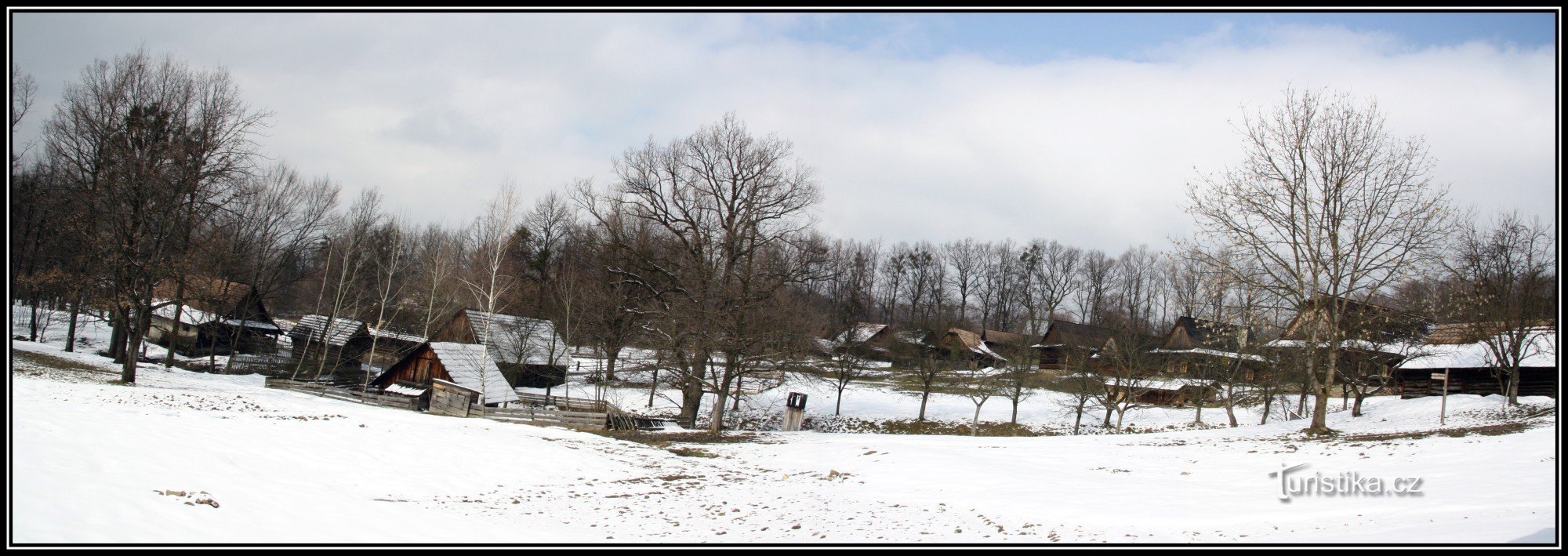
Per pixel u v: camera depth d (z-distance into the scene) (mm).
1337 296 27094
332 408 32438
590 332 49844
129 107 38094
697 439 32250
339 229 58438
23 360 38062
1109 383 56531
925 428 47312
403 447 21766
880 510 16656
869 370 65062
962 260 115875
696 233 39719
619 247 42094
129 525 9688
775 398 52625
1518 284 36062
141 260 38719
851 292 87500
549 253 69688
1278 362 38500
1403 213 26109
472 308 63469
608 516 15602
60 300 57406
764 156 39750
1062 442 28359
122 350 48438
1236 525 13188
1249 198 27547
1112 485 18188
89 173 40250
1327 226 26906
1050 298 108938
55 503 9992
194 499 11680
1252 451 22844
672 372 39594
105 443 14906
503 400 41406
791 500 17922
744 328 37406
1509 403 31578
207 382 40844
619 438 31156
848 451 26250
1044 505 15953
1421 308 29797
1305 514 13508
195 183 37562
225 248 46250
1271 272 27406
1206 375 47594
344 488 15555
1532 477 15023
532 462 22000
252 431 20516
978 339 86125
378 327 47750
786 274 38625
